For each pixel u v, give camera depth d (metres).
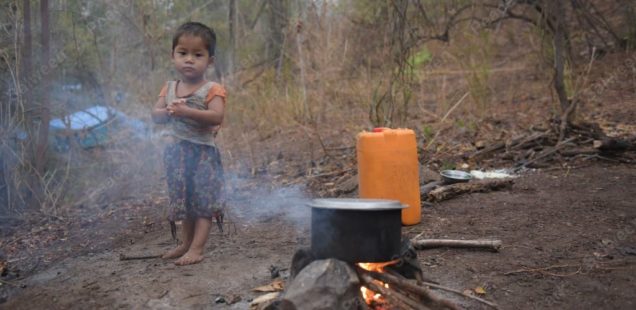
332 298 2.63
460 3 9.27
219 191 3.92
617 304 3.03
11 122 5.85
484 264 3.62
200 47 3.79
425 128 7.29
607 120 7.57
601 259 3.65
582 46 10.66
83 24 7.83
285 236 4.51
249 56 10.09
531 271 3.49
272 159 7.44
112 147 7.91
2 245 4.98
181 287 3.46
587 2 10.86
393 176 4.21
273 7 10.45
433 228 4.39
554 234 4.13
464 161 6.44
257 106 9.30
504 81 10.38
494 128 7.65
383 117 7.29
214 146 3.94
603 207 4.67
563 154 6.23
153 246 4.53
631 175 5.54
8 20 6.19
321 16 9.97
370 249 2.74
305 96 8.79
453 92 9.51
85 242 4.91
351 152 7.18
